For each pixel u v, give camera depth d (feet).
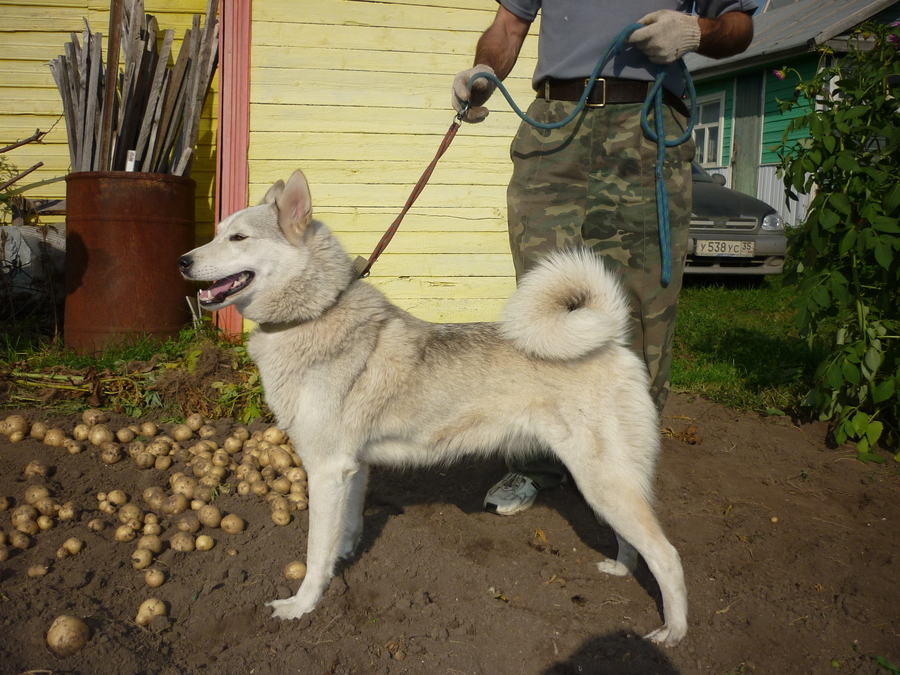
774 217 31.89
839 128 13.99
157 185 17.65
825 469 13.62
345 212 20.70
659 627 8.86
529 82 21.21
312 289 9.17
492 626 8.71
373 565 9.93
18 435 12.55
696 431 15.38
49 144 22.12
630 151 10.50
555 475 11.89
